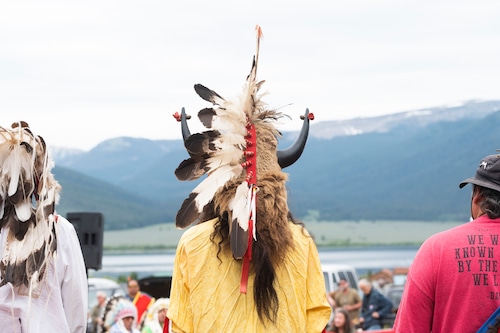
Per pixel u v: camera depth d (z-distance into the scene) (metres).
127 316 11.21
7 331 4.96
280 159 5.01
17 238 5.01
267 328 4.70
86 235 11.42
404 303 4.93
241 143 4.80
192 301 4.72
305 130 5.01
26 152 5.08
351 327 15.98
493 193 4.88
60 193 5.20
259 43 4.87
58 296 5.03
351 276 24.62
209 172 4.77
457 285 4.78
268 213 4.75
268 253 4.72
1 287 4.96
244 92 4.86
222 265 4.74
